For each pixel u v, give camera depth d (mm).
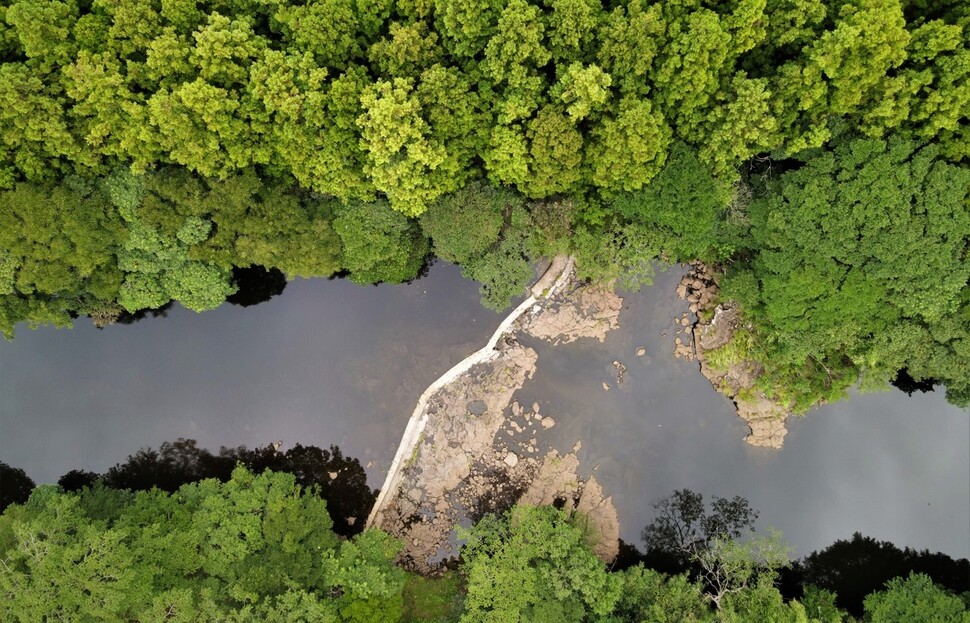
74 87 23031
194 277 29172
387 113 22141
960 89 22203
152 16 22641
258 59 23391
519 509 30125
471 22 22203
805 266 26406
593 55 23781
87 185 26078
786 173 26438
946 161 24969
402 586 29906
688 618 27984
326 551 28641
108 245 27281
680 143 25922
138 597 25984
